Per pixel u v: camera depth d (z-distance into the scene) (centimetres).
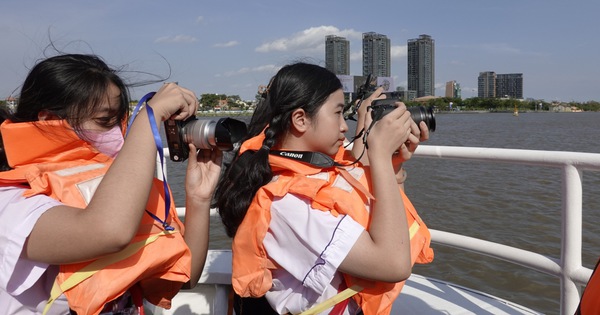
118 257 136
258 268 152
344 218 143
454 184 1074
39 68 142
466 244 234
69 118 139
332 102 156
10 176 134
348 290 151
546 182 1066
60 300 138
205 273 230
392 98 162
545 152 200
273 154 157
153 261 140
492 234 723
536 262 209
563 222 197
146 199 126
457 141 2639
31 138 137
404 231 143
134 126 133
